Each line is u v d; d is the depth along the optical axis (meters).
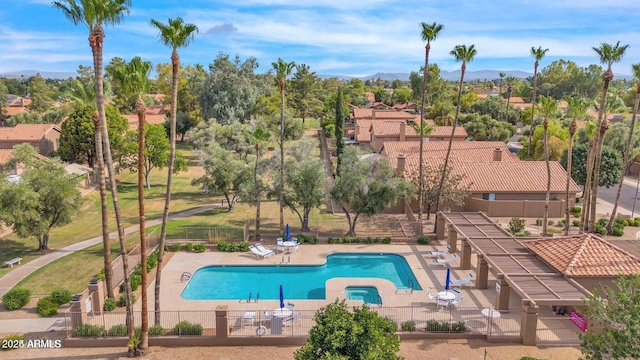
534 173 47.31
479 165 48.66
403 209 46.94
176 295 27.84
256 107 88.06
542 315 25.45
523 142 76.19
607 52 33.31
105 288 26.47
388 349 15.52
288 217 45.28
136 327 22.95
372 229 40.53
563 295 22.27
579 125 78.62
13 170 52.97
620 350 14.87
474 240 30.52
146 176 59.12
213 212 47.25
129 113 108.00
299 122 81.56
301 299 27.98
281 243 34.94
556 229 41.12
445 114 102.00
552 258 26.05
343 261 34.59
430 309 25.89
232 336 22.34
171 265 32.72
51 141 74.44
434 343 22.12
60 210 34.56
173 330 22.62
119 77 19.75
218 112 80.00
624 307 15.80
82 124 60.38
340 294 28.44
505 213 45.41
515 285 23.39
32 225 33.34
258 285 30.30
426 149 58.28
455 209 46.47
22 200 31.86
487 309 23.39
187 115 93.81
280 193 36.97
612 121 87.62
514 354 21.12
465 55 38.50
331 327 15.33
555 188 45.34
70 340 22.00
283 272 32.56
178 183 61.66
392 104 163.88
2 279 29.81
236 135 63.47
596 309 16.47
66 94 24.27
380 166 38.06
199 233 37.72
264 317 24.80
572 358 20.67
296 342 22.31
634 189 58.62
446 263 32.88
